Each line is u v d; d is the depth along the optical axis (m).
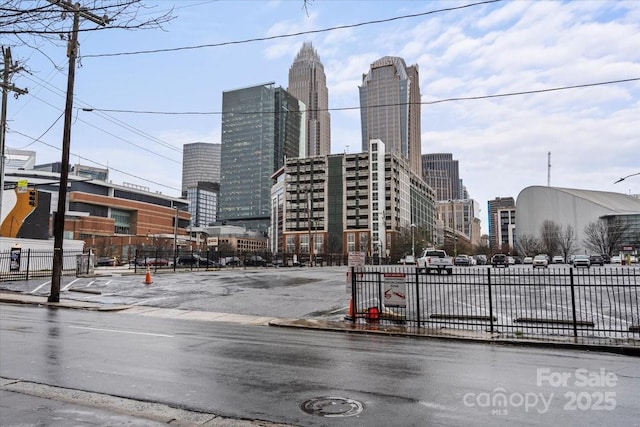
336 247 140.75
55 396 6.43
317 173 154.75
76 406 6.02
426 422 5.43
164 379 7.29
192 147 126.88
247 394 6.53
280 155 92.50
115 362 8.45
